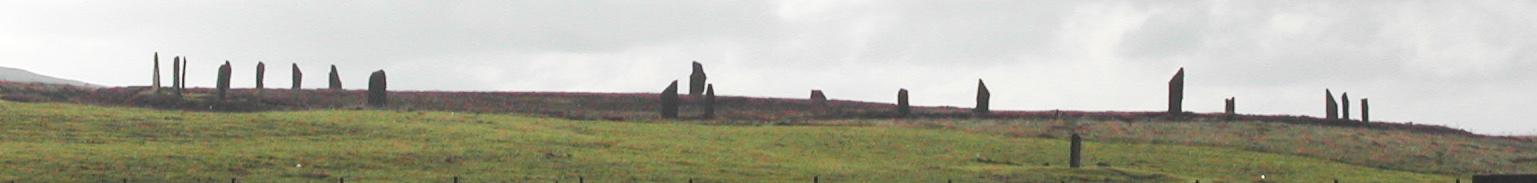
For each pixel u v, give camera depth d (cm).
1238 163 5762
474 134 6094
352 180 4575
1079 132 6675
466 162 5075
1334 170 5641
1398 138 6769
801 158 5534
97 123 6122
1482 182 2970
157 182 4447
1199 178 5231
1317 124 7375
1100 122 7112
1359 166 5803
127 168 4716
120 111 6638
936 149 5962
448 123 6600
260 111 7256
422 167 4922
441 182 4562
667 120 7131
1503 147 6675
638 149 5650
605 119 7169
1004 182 4831
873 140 6200
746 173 4972
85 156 4981
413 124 6469
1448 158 6144
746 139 6184
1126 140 6419
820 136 6312
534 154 5344
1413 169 5759
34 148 5209
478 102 7944
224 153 5172
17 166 4678
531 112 7450
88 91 7712
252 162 4934
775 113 7894
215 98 7688
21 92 7194
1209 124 7088
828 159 5541
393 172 4781
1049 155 5888
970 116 7425
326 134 5984
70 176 4512
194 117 6462
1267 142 6412
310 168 4831
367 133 6050
